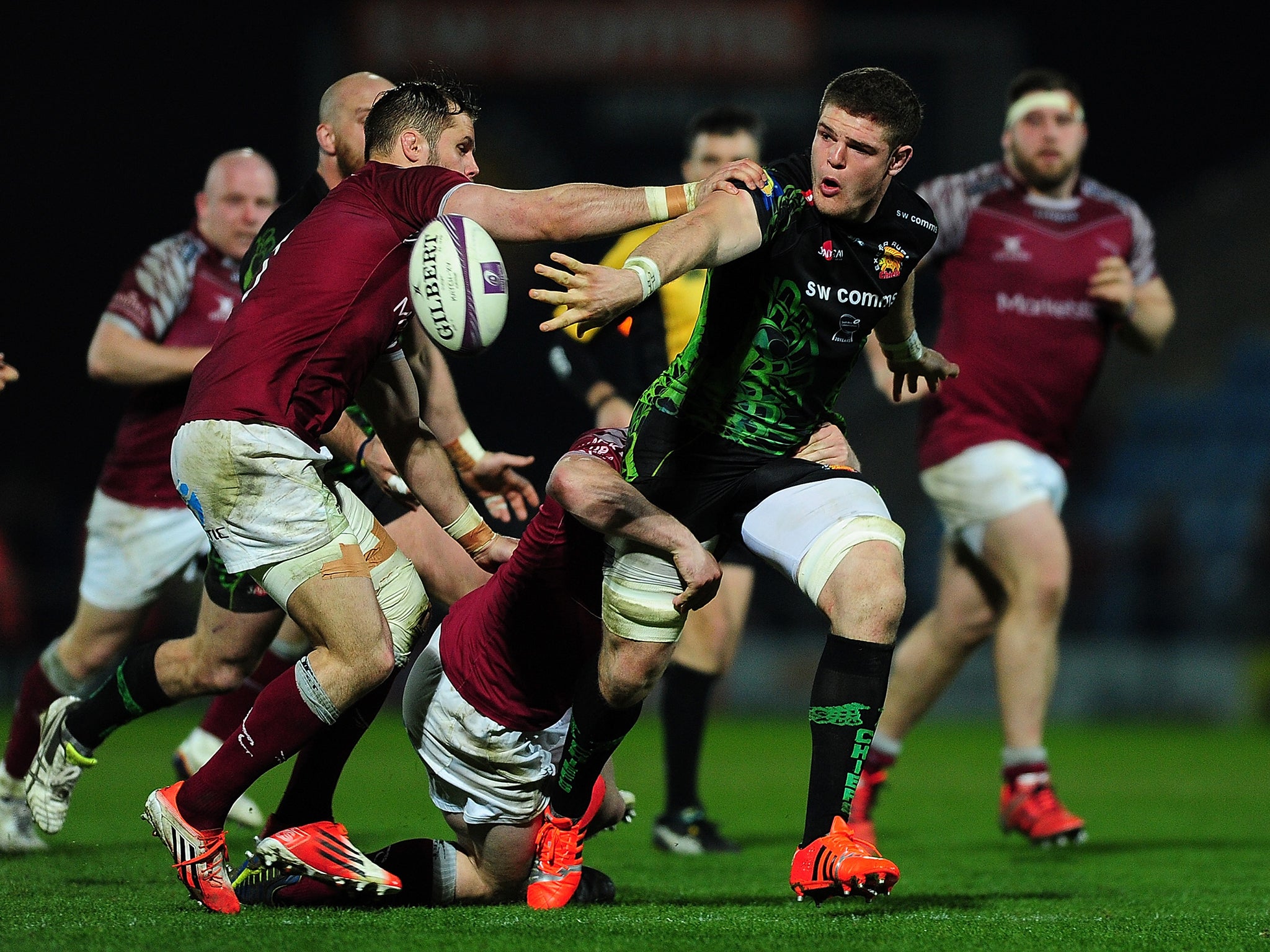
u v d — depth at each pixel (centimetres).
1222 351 7356
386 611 1454
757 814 2645
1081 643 5766
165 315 2105
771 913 1395
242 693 1994
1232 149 8275
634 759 3688
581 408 6756
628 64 7481
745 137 2253
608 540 1351
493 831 1448
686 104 7506
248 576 1609
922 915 1399
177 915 1325
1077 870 1934
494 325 1284
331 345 1388
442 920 1293
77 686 2095
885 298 1411
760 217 1319
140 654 1739
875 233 1388
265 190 2127
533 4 7431
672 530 1329
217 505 1362
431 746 1434
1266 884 1783
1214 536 6375
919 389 2305
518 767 1419
